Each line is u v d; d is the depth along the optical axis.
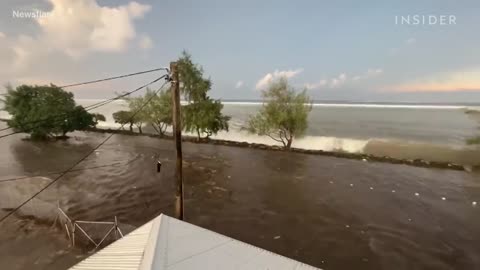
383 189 20.97
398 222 15.62
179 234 6.04
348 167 27.27
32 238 13.28
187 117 40.06
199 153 34.12
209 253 5.46
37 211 16.28
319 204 18.38
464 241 13.49
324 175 24.73
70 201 18.75
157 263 4.74
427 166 27.02
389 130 57.16
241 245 6.00
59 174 24.98
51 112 39.12
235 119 84.12
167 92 42.22
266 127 34.81
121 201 18.92
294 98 33.81
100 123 69.75
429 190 20.55
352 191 20.69
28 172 25.67
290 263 5.55
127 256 5.27
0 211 16.42
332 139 43.69
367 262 11.93
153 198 19.52
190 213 17.11
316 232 14.64
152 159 31.00
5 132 46.25
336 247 13.16
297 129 33.88
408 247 13.07
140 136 47.16
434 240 13.66
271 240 13.88
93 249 12.26
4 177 23.59
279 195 20.12
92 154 33.47
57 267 10.94
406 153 33.66
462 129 57.50
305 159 30.78
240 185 22.33
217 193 20.59
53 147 37.44
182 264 4.91
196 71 38.44
